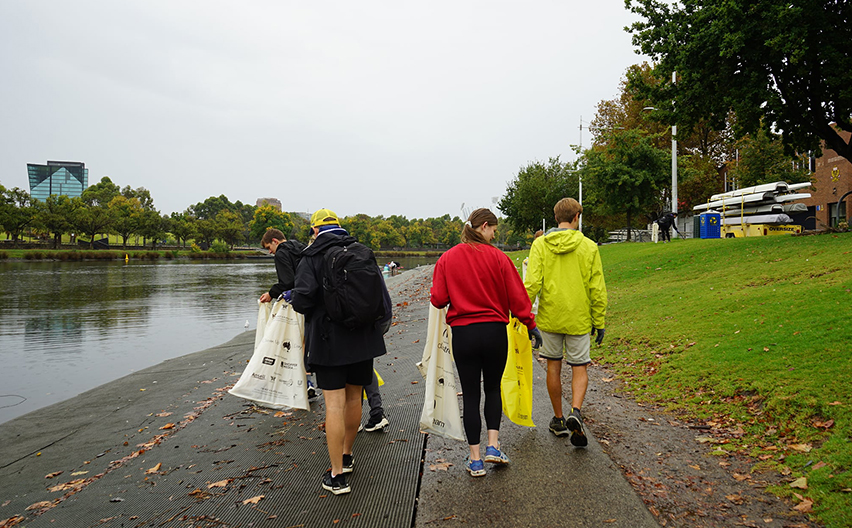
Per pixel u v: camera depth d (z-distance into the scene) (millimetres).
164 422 5293
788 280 8250
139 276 41031
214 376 7496
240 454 4047
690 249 14914
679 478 3271
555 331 3748
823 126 13148
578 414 3594
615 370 6234
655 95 14625
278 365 4473
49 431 5445
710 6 12227
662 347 6531
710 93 13141
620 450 3754
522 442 3875
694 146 36469
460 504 2939
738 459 3504
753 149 28250
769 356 4980
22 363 9664
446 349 3500
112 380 8250
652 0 13844
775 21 10969
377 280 3188
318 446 4090
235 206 173375
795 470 3180
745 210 20750
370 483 3301
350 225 140625
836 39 11219
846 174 29047
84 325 15039
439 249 161000
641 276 13078
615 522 2711
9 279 35750
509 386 3709
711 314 7258
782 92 12766
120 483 3697
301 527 2820
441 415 3484
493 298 3258
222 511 3104
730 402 4445
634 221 40125
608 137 30922
